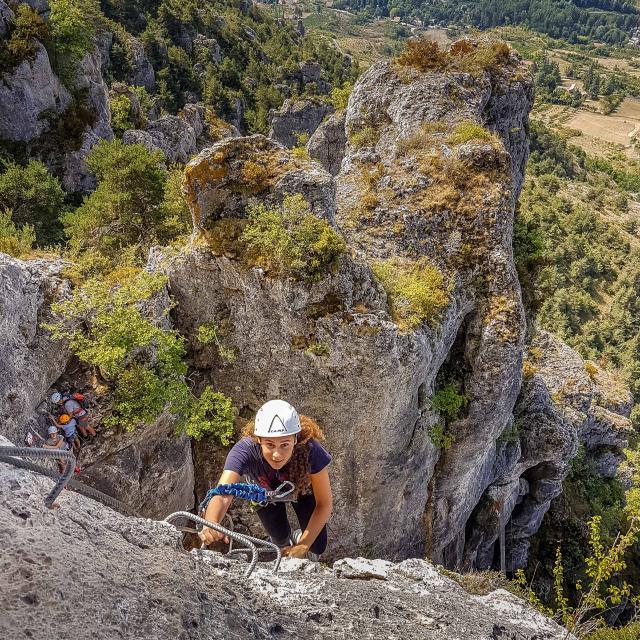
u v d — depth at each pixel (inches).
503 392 730.2
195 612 150.1
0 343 447.8
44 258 589.0
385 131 930.7
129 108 2158.0
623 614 1170.6
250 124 4350.4
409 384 629.3
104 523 168.1
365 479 662.5
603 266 4367.6
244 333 616.7
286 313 593.3
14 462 136.4
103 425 529.0
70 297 541.6
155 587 149.2
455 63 1004.6
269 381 625.3
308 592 223.1
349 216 767.1
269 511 273.1
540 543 1242.6
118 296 538.9
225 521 640.4
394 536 737.0
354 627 210.5
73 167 1609.3
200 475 655.8
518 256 895.1
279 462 229.3
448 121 879.7
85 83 1686.8
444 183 783.7
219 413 605.3
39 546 133.0
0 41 1498.5
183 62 4237.2
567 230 4736.7
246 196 608.7
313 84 5172.2
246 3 6638.8
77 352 527.2
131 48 3489.2
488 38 1064.2
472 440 745.0
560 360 1322.6
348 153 943.7
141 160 1131.9
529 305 922.7
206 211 611.8
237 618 165.8
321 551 289.3
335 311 590.9
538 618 296.0
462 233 744.3
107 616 129.2
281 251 577.9
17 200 1300.4
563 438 997.8
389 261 711.7
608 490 1359.5
